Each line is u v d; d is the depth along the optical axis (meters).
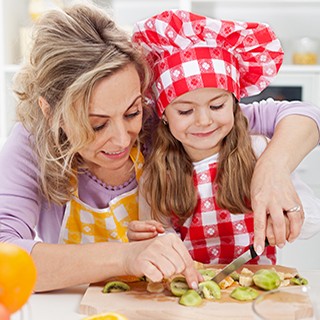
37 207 1.15
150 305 0.93
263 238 0.99
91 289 1.00
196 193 1.22
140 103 1.03
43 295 1.01
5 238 1.04
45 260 1.01
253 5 2.57
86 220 1.23
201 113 1.10
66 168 1.13
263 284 0.98
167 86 1.11
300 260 1.83
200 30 1.07
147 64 1.08
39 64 1.02
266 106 1.31
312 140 1.16
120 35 1.03
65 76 0.99
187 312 0.91
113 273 0.99
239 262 1.02
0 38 2.38
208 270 1.07
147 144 1.26
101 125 1.00
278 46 1.13
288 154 1.09
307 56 2.44
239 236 1.24
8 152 1.15
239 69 1.18
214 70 1.09
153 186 1.21
